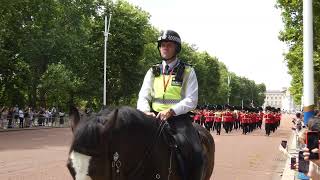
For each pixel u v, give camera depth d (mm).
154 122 4973
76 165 4016
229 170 14695
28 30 42906
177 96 5617
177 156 5121
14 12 40750
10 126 37000
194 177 5285
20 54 42500
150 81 5812
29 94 45469
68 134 30969
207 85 105375
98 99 57062
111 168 4273
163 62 5828
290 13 27609
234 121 43188
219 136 32281
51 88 44781
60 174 12750
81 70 52562
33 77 44719
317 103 30203
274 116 39094
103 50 56688
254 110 47656
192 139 5441
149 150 4723
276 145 24812
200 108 38969
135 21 58969
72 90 49469
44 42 42812
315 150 5152
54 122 43781
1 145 21234
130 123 4578
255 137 31797
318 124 5422
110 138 4273
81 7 54469
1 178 11969
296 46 28984
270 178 13430
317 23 22078
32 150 19156
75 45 46625
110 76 58344
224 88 124188
